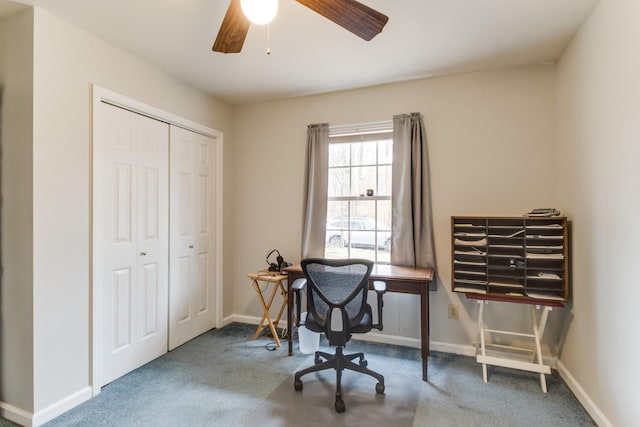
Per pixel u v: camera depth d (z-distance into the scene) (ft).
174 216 8.83
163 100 8.30
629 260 4.76
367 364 7.91
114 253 7.13
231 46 5.45
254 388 6.86
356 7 4.36
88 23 6.17
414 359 8.18
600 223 5.62
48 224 5.80
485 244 7.45
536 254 7.02
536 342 7.07
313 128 9.86
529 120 7.96
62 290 6.01
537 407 6.17
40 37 5.69
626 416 4.83
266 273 9.59
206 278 10.08
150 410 6.07
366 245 9.67
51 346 5.83
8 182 5.78
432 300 8.71
